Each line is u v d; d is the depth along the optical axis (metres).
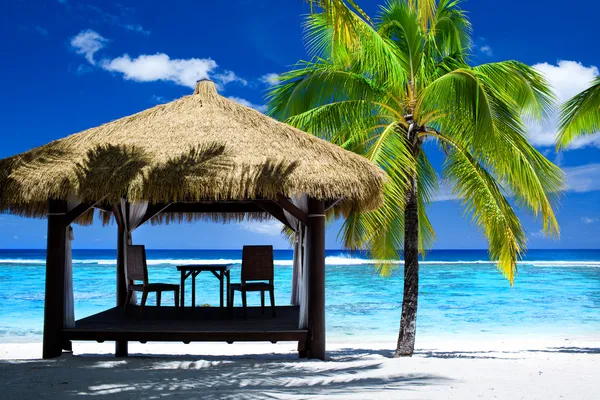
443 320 16.19
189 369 6.29
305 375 5.93
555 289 25.27
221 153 7.14
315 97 9.90
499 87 9.04
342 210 9.12
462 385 5.57
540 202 8.70
